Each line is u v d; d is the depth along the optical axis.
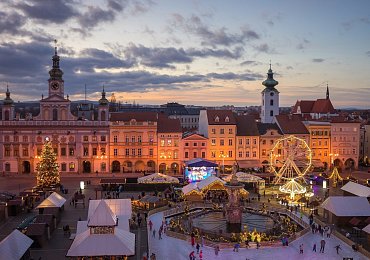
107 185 122.25
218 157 157.00
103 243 64.06
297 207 104.12
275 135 159.38
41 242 75.69
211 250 76.50
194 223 92.38
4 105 152.38
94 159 153.25
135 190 123.69
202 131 166.88
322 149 164.38
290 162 120.38
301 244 78.31
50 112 152.50
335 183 132.88
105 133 153.00
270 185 127.62
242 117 164.38
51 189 120.88
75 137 152.38
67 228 83.69
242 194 104.56
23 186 130.50
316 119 185.12
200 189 110.00
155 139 154.25
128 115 156.62
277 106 187.00
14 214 96.94
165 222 90.56
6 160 151.00
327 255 74.25
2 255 58.88
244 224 91.94
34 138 151.62
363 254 74.38
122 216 80.50
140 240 81.31
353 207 91.62
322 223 89.81
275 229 85.88
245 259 72.25
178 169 155.38
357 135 165.75
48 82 152.38
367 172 158.88
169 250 76.06
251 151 158.75
